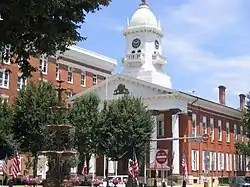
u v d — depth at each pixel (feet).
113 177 178.29
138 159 171.94
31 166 185.26
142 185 167.84
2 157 162.30
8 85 211.20
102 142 175.01
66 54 245.65
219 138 247.29
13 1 39.81
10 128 166.61
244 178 155.63
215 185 212.43
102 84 228.63
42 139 160.15
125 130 169.37
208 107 237.25
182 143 211.00
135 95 217.97
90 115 178.40
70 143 104.73
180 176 204.13
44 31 43.75
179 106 212.43
